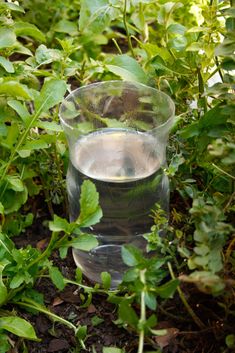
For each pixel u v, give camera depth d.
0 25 1.35
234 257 1.10
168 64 1.39
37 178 1.43
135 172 1.13
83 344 1.12
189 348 1.12
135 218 1.16
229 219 1.16
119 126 1.25
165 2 1.42
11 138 1.22
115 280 1.21
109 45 1.84
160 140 1.14
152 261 1.01
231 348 1.06
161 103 1.20
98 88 1.23
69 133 1.14
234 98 1.12
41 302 1.19
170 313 1.17
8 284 1.16
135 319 0.92
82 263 1.23
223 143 1.02
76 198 1.19
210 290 0.94
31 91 1.27
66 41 1.34
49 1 1.70
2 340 1.09
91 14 1.43
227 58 1.12
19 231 1.33
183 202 1.34
